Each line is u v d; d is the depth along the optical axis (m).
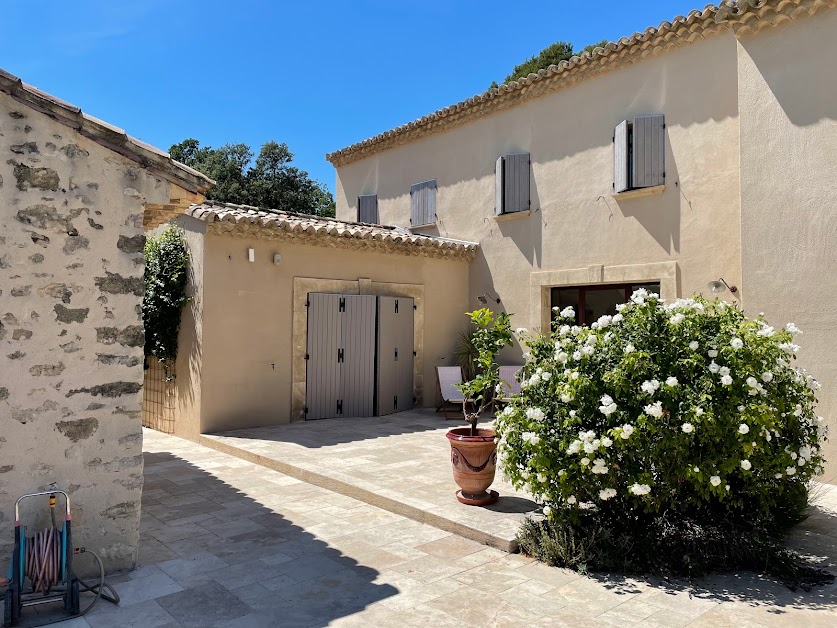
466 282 11.43
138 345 4.12
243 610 3.54
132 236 4.13
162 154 4.19
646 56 8.69
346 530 4.96
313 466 6.64
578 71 9.46
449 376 10.26
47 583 3.42
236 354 8.70
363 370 9.98
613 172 9.05
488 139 11.07
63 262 3.85
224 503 5.69
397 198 13.05
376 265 10.25
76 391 3.88
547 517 4.45
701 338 4.29
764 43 6.57
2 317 3.63
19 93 3.64
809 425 4.55
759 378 4.12
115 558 4.02
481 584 3.92
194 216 8.46
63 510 3.79
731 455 3.96
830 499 5.57
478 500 5.30
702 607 3.60
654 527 4.31
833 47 6.10
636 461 4.09
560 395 4.26
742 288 6.59
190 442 8.48
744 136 6.66
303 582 3.93
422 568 4.18
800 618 3.46
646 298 4.62
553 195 9.91
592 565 4.16
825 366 6.00
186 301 8.75
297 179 26.45
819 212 6.09
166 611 3.52
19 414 3.67
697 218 8.10
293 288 9.29
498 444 4.84
